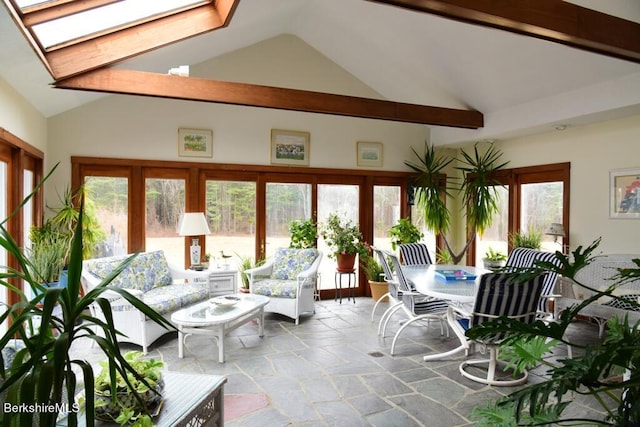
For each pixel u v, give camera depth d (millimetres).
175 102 5320
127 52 3766
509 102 5098
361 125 6340
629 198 4484
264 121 5762
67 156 4859
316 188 6148
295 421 2607
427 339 4250
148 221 5320
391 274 4523
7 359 1709
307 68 5930
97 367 3252
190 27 3982
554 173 5383
